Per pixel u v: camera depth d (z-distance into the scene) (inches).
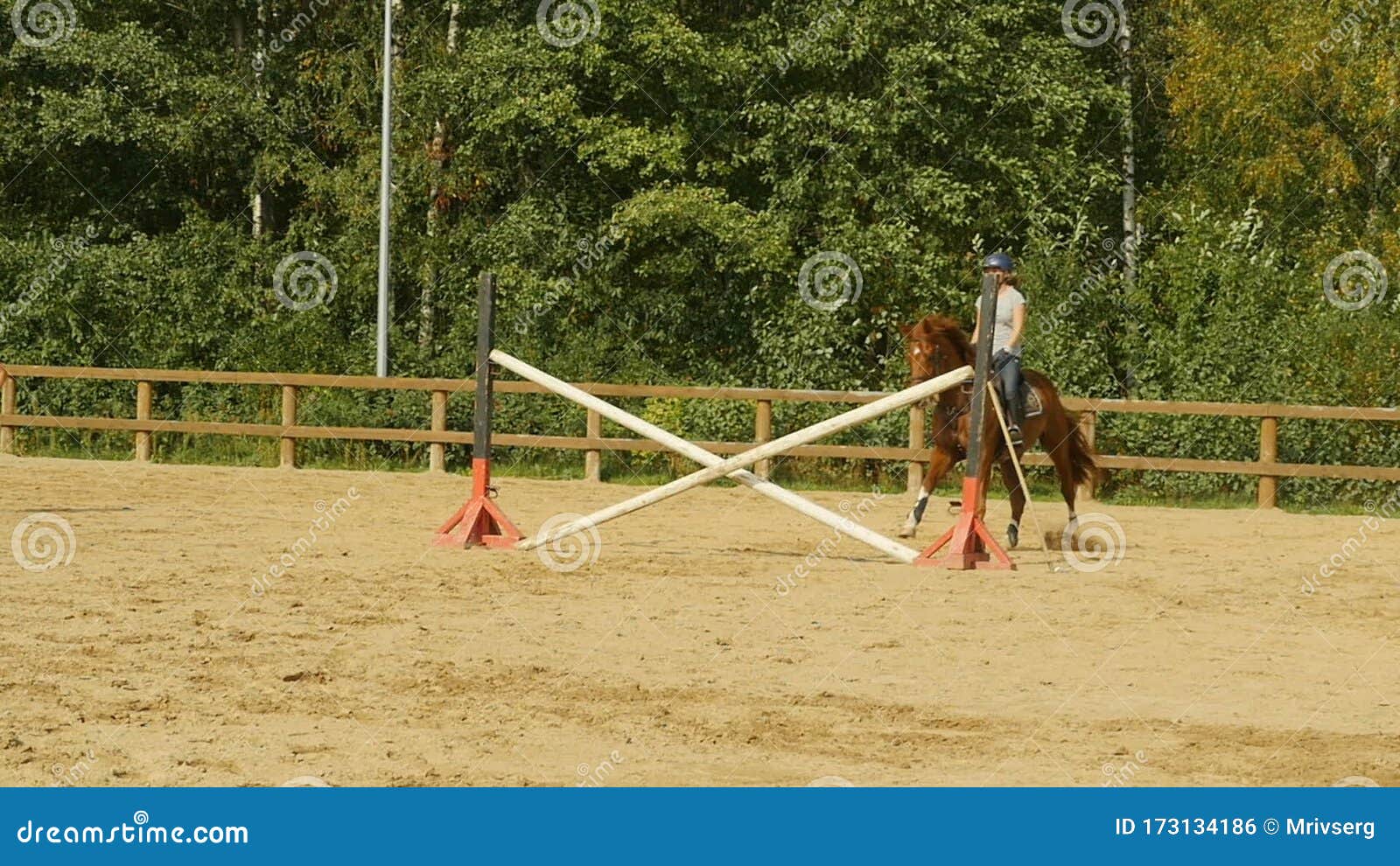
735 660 329.7
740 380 1069.8
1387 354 843.4
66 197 1240.2
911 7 1064.8
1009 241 1111.6
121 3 1229.7
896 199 1075.9
